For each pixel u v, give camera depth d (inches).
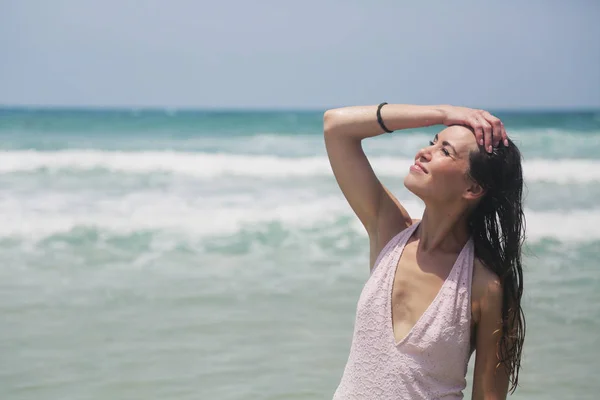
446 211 91.8
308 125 1535.4
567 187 619.8
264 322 253.1
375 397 91.4
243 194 530.6
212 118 1868.8
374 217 103.3
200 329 246.2
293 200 502.3
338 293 288.5
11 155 726.5
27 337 237.6
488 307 90.0
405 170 722.8
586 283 312.2
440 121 95.2
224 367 213.5
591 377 206.7
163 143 1030.4
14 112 2272.4
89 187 552.7
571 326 252.8
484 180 89.5
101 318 257.1
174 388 198.1
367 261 341.1
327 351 226.5
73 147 938.1
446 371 89.7
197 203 487.2
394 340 90.8
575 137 1098.1
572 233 423.2
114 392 195.8
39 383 200.8
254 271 322.7
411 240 95.8
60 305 271.6
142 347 229.5
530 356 223.3
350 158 103.3
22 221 422.0
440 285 90.6
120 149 911.7
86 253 353.7
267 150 935.0
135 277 312.0
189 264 335.0
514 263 91.8
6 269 323.0
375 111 100.2
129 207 469.1
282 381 203.2
